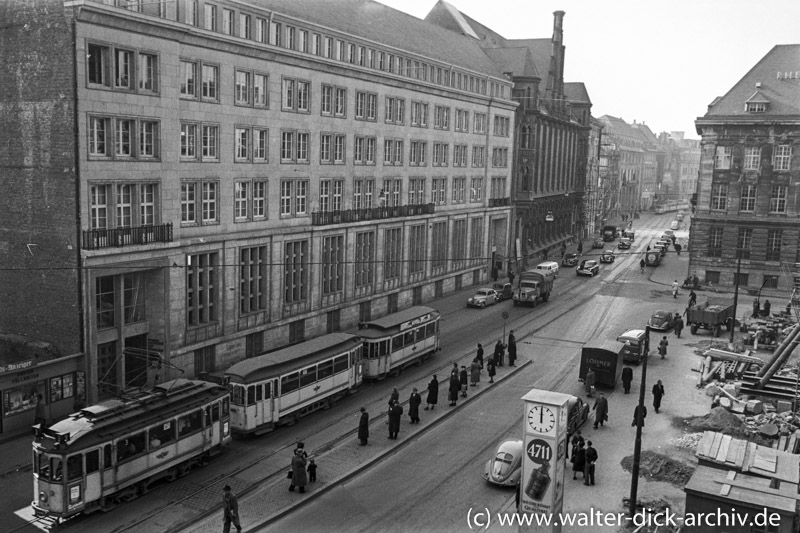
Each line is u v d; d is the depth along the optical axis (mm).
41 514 24391
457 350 51500
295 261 50781
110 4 36469
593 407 39469
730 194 77250
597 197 149125
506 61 92500
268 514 25922
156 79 38281
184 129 40969
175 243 39188
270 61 46688
